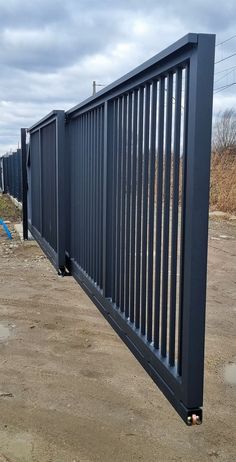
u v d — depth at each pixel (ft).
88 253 15.85
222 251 26.86
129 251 11.27
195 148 7.47
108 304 13.06
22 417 9.14
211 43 7.27
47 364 11.55
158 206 9.24
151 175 9.53
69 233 19.51
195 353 7.97
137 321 10.83
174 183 8.36
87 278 15.75
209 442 8.42
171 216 8.61
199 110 7.40
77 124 17.11
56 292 17.81
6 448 8.13
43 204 24.68
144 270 10.18
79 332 13.70
